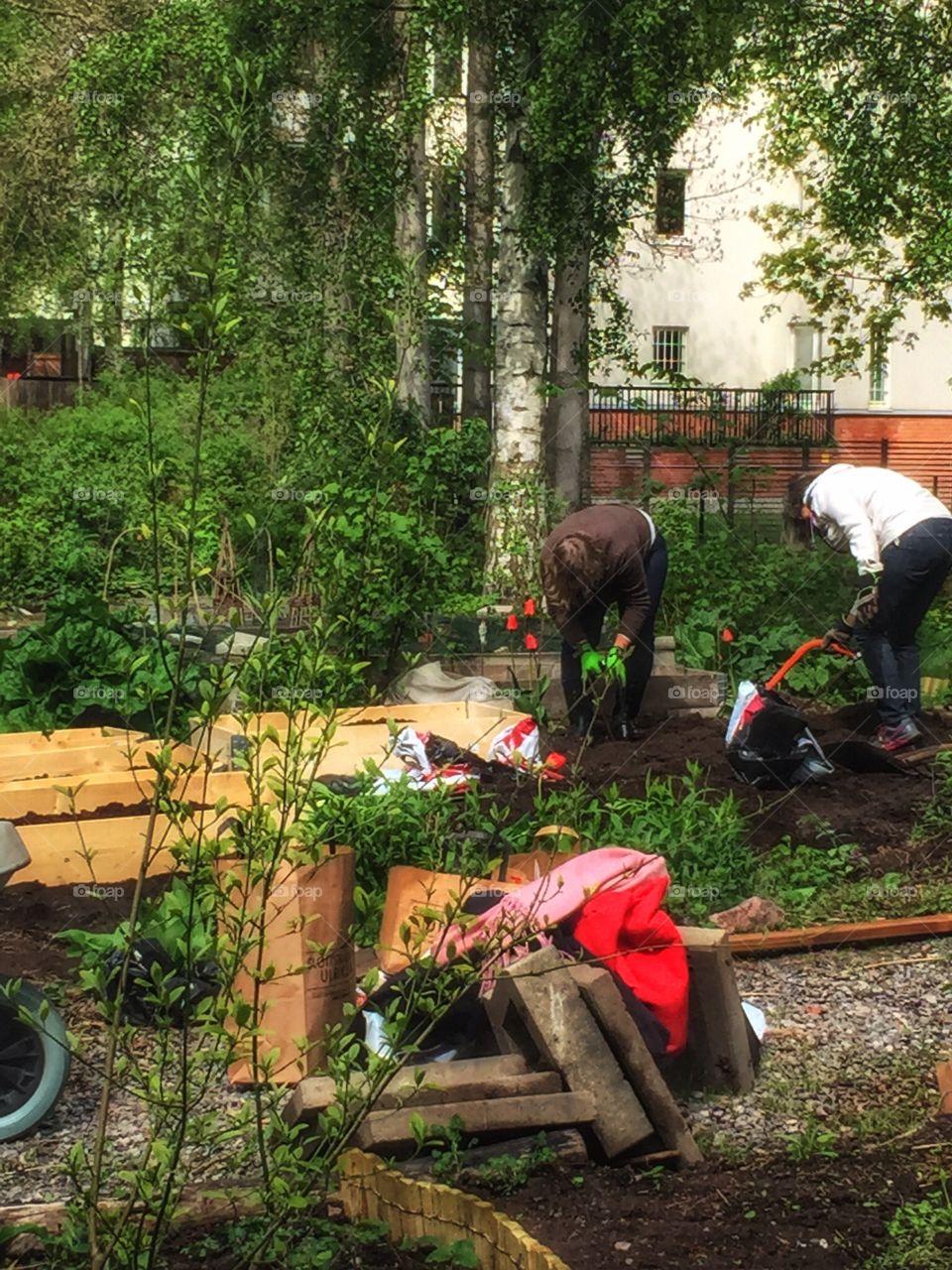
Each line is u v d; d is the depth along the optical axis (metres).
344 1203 3.90
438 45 18.59
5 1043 4.48
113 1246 3.18
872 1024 5.47
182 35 21.55
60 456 20.77
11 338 30.98
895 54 21.34
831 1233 3.79
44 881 6.71
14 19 28.58
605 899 4.68
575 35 17.08
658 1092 4.23
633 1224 3.83
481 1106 4.07
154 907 3.55
